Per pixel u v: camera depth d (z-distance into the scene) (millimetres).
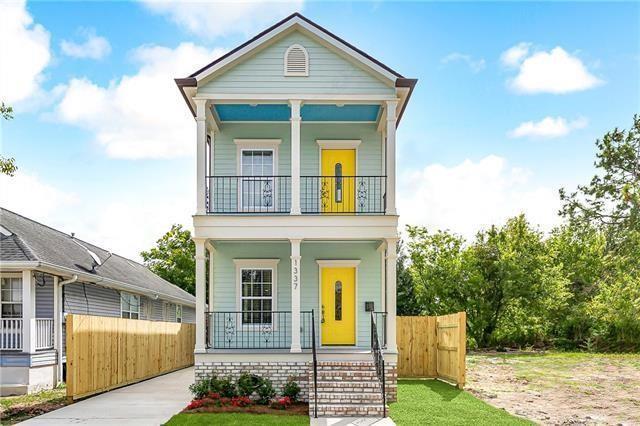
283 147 17328
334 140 17359
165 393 16016
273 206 17000
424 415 12297
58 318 17438
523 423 11414
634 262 26938
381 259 17328
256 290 17250
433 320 19516
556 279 27969
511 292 27344
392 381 14133
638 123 27062
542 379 18109
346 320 17219
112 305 22047
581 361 22578
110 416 12312
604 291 28719
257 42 15008
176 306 32125
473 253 28406
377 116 16984
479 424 11344
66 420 11859
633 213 26391
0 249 16500
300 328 15828
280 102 15352
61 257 18625
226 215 14789
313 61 15281
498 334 28359
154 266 47688
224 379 14344
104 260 23875
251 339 16938
